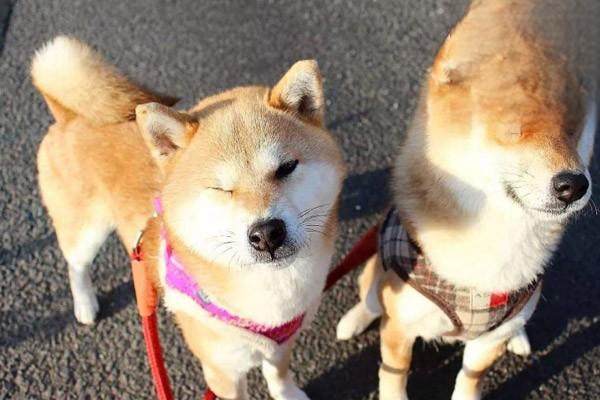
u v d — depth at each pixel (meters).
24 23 1.20
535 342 0.88
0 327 0.89
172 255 0.65
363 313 0.86
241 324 0.66
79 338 0.89
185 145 0.62
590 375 0.84
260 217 0.58
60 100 0.76
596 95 0.64
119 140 0.76
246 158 0.59
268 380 0.81
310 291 0.67
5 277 0.93
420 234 0.67
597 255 0.94
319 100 0.63
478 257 0.65
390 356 0.77
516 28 0.60
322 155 0.62
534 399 0.83
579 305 0.90
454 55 0.61
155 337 0.71
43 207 0.99
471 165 0.61
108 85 0.72
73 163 0.79
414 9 1.21
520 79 0.59
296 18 1.20
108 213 0.79
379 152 1.04
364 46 1.16
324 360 0.87
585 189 0.58
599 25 0.61
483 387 0.84
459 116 0.61
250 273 0.62
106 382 0.85
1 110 1.09
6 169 1.03
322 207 0.62
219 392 0.74
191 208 0.60
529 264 0.66
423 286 0.68
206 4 1.22
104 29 1.19
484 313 0.68
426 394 0.84
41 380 0.85
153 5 1.22
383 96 1.10
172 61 1.15
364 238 0.85
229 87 1.12
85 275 0.90
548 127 0.58
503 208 0.62
